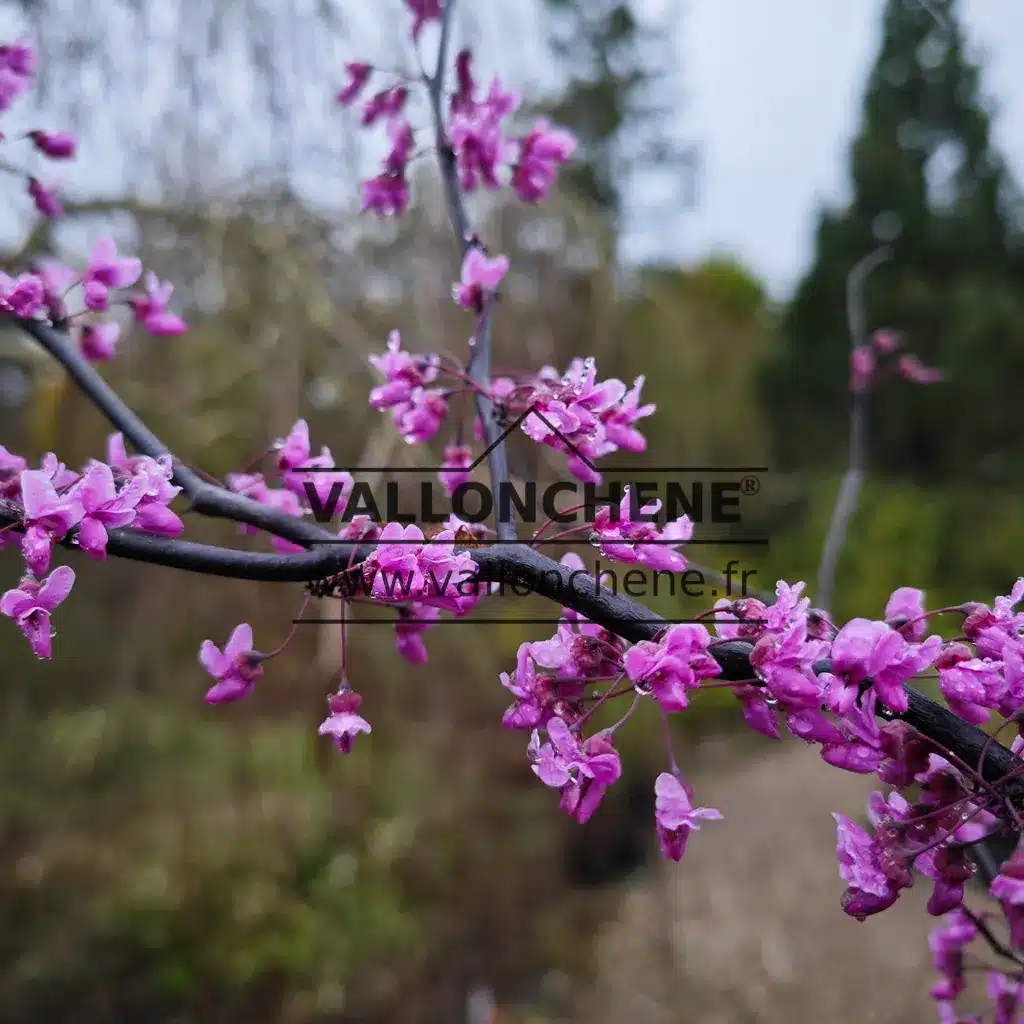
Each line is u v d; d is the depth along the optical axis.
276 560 0.92
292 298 3.87
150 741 4.29
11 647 4.26
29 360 3.48
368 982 3.87
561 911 4.95
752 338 9.62
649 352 5.89
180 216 3.50
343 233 3.95
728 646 0.87
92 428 3.94
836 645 0.80
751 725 0.91
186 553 0.91
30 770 4.09
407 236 3.99
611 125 6.89
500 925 4.60
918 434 8.22
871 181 8.81
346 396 3.96
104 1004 3.47
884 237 8.81
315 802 4.24
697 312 8.20
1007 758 0.85
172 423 4.08
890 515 6.91
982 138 8.66
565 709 0.94
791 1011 4.09
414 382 1.23
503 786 5.02
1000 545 7.03
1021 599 0.88
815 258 9.13
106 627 4.36
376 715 4.39
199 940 3.71
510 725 0.95
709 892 5.05
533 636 3.69
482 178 1.52
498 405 1.17
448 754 4.71
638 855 5.51
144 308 1.42
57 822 3.98
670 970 4.45
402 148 1.53
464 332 4.27
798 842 5.42
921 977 4.19
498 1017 4.05
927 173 8.82
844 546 6.80
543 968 4.52
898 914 4.74
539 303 4.55
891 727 0.86
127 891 3.76
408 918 4.17
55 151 1.58
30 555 0.86
